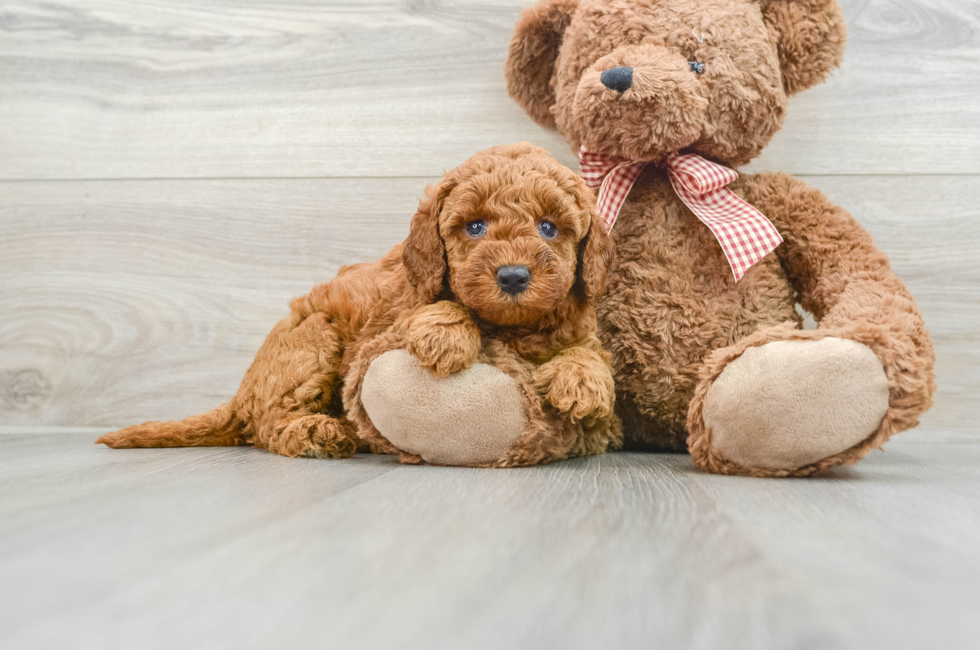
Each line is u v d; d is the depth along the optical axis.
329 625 0.45
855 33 1.64
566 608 0.48
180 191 1.82
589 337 1.21
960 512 0.78
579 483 0.95
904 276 1.64
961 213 1.63
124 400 1.83
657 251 1.36
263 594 0.50
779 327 1.09
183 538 0.64
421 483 0.93
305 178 1.80
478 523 0.71
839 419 1.00
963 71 1.63
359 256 1.79
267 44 1.80
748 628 0.45
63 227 1.85
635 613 0.47
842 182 1.65
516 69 1.53
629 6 1.35
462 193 1.09
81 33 1.84
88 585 0.52
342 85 1.79
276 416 1.29
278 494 0.85
